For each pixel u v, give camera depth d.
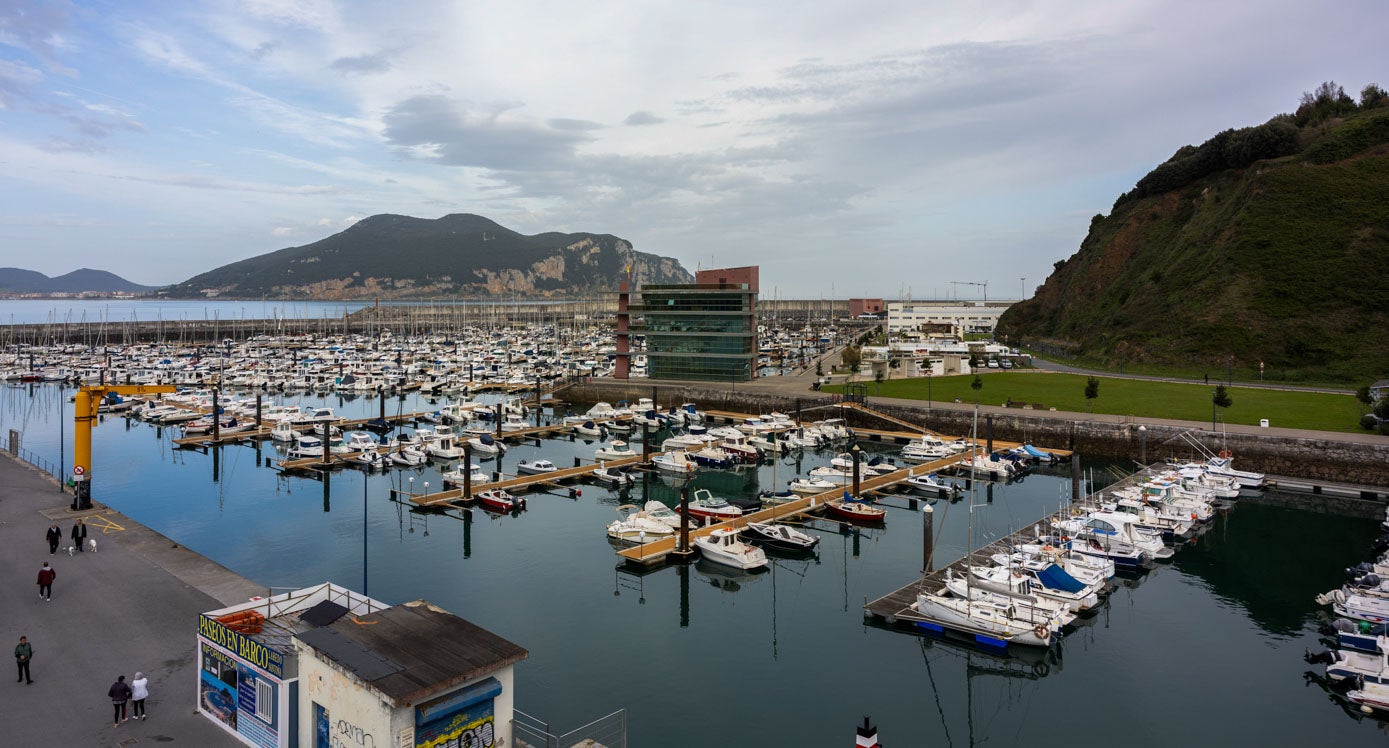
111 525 55.78
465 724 23.84
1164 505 71.38
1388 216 150.25
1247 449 89.81
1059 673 42.62
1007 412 111.56
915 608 49.25
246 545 63.56
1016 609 47.19
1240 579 57.34
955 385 139.25
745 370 152.00
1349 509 76.38
